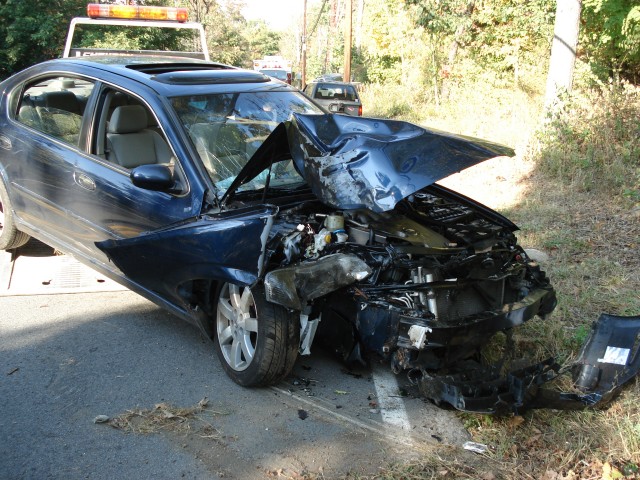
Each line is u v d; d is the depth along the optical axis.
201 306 4.15
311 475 3.12
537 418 3.64
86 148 4.79
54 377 4.02
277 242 3.72
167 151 4.42
